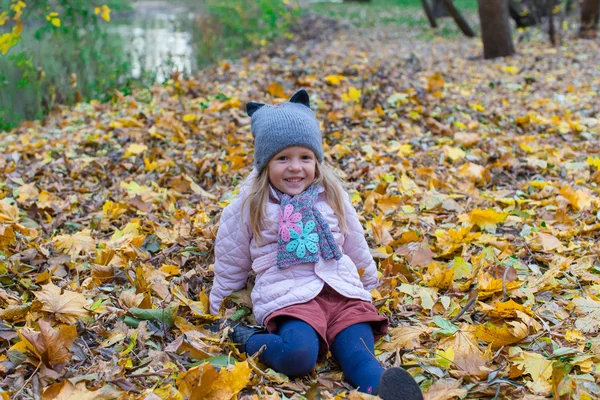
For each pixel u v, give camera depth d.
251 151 4.82
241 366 2.22
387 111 5.68
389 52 10.31
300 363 2.35
